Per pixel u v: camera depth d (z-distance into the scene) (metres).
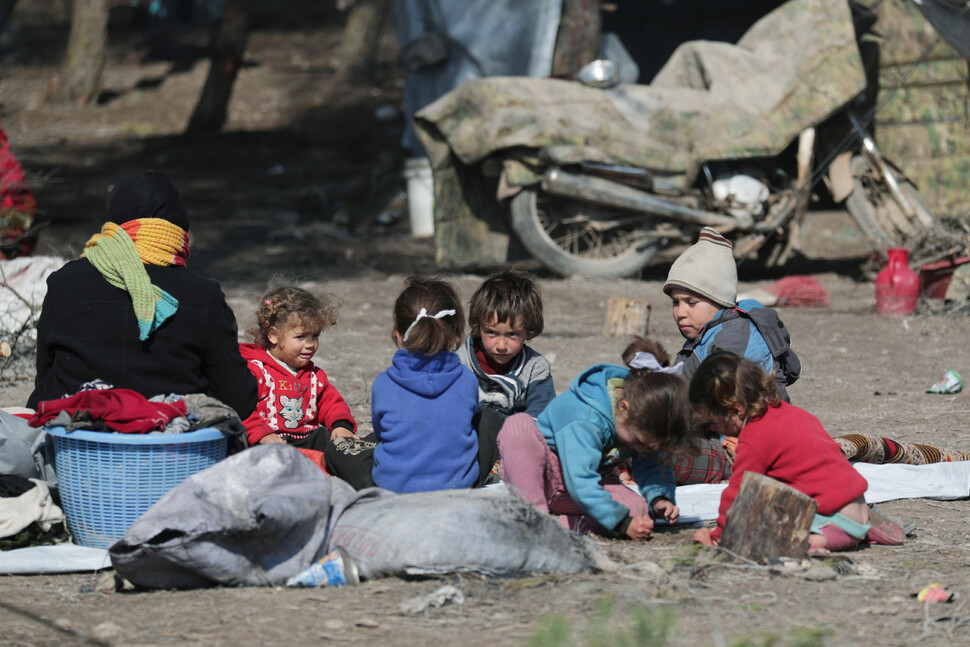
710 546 10.52
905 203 33.00
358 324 27.03
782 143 31.89
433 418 11.42
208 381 11.77
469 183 33.94
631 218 32.81
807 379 21.56
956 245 30.97
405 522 9.58
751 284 33.94
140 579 9.46
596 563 9.87
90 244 11.62
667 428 10.19
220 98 64.12
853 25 33.81
